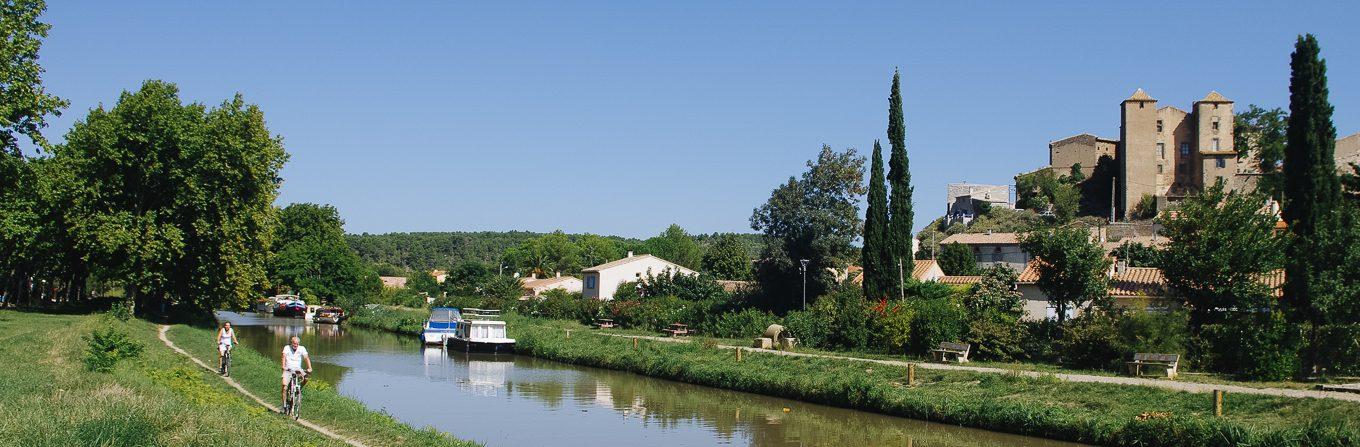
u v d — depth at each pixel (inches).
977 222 4527.6
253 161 1910.7
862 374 1282.0
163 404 605.6
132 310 1784.0
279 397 948.6
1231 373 1148.5
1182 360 1179.3
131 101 1740.9
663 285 2918.3
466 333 2080.5
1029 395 1061.8
